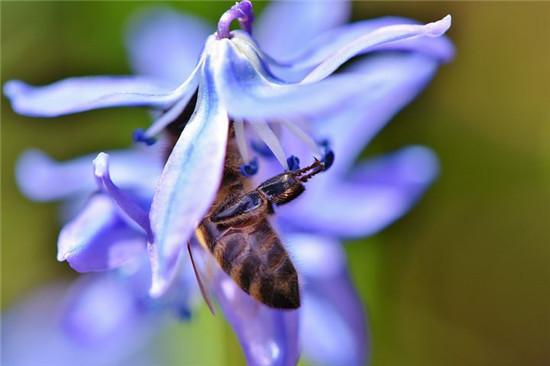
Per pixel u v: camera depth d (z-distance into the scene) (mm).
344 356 154
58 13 189
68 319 162
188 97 123
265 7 176
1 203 194
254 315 129
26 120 193
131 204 118
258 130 124
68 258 124
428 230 190
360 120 148
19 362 178
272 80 122
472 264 191
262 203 126
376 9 182
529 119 190
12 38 191
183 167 116
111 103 124
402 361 186
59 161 192
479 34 188
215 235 126
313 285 154
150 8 183
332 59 120
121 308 162
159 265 113
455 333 190
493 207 191
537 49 188
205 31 170
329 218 150
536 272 192
